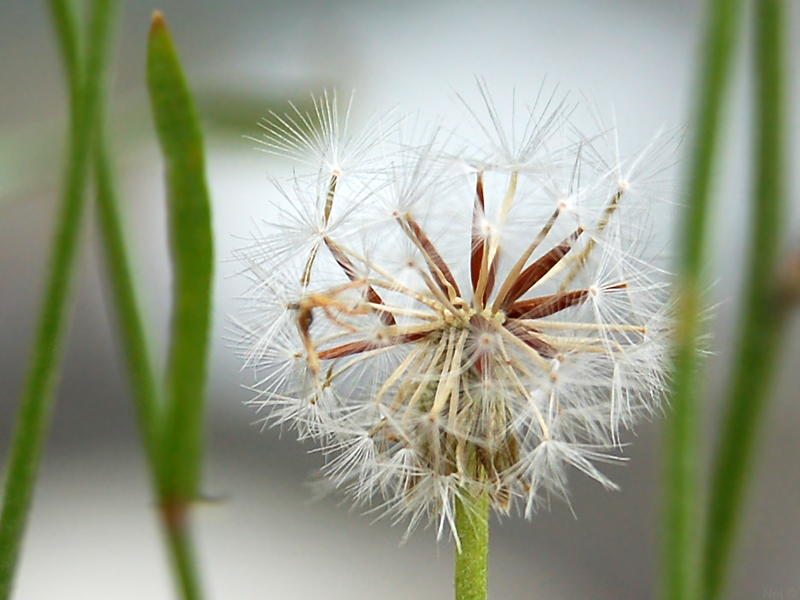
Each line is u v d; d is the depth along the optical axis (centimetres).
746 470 6
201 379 6
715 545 6
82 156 6
